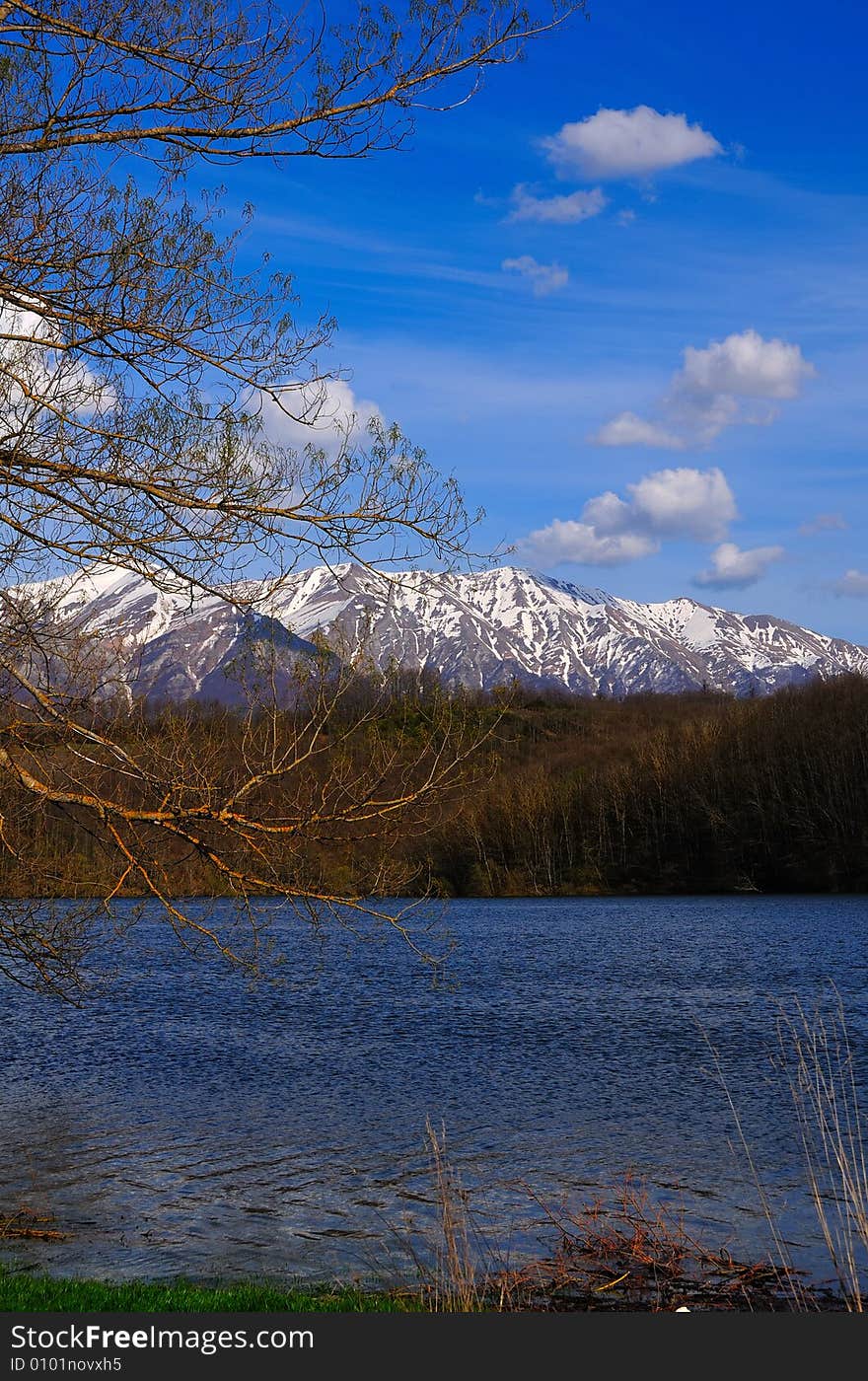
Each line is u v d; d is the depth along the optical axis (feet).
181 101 26.96
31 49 26.27
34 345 27.96
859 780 303.27
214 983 125.39
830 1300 35.17
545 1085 74.38
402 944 164.25
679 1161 55.26
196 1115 66.39
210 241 27.84
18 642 28.27
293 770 28.37
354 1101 70.08
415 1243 43.73
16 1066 81.41
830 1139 58.29
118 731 28.94
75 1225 46.57
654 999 113.09
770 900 265.95
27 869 31.96
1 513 27.12
